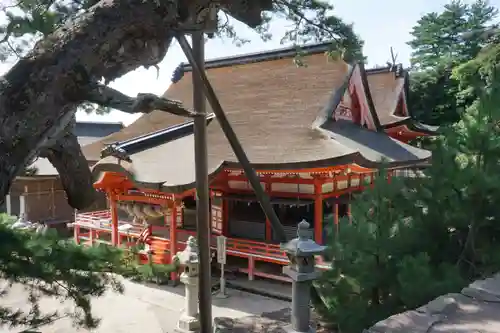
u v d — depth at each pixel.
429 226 6.13
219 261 12.09
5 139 3.46
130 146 13.98
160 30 4.00
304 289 5.91
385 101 26.91
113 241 15.16
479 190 5.75
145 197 13.91
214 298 11.83
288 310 10.55
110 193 14.78
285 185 13.88
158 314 10.80
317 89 15.89
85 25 3.68
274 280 13.08
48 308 10.04
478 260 5.85
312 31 8.23
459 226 6.08
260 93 16.94
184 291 12.43
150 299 11.83
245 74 18.33
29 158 3.79
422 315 3.47
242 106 16.66
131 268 5.26
